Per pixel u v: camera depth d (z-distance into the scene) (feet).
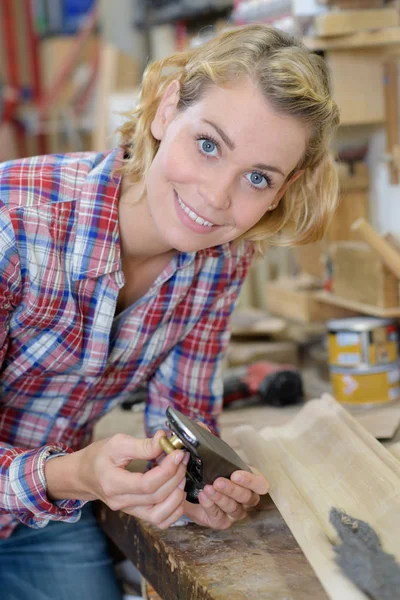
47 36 15.07
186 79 3.19
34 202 3.41
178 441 3.05
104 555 4.21
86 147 12.05
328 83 3.29
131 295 3.88
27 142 14.11
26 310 3.53
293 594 2.75
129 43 11.94
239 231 3.22
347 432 3.74
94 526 4.32
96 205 3.49
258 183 3.08
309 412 4.16
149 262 3.79
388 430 4.45
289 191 3.62
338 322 5.32
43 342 3.70
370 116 5.57
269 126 2.96
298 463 3.58
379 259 5.26
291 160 3.10
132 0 11.85
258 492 3.17
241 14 6.42
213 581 2.88
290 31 5.65
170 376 4.27
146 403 4.44
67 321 3.60
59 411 4.09
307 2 5.32
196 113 3.04
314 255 6.46
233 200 3.11
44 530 4.20
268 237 3.77
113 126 8.38
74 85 12.53
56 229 3.44
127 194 3.56
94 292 3.58
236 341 6.94
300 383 5.34
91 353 3.73
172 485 3.03
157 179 3.21
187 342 4.20
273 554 3.09
